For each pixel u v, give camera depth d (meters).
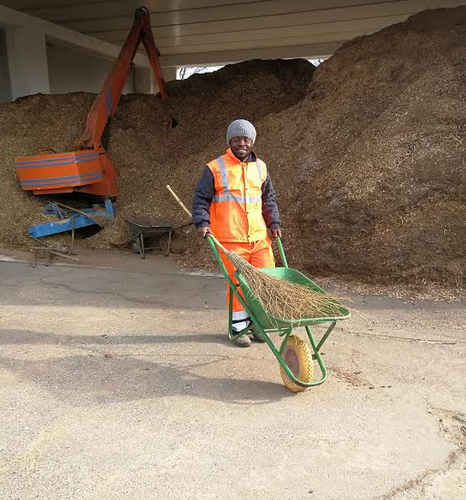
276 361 4.57
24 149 11.14
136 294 6.56
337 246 6.96
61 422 3.60
